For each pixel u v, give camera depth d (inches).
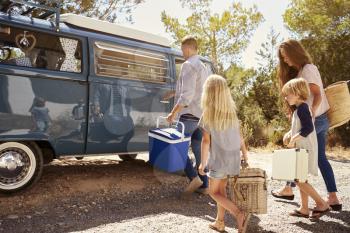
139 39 228.4
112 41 209.2
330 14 650.8
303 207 165.9
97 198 184.5
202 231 142.6
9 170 170.1
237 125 139.6
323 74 586.9
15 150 172.1
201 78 191.2
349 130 541.3
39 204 169.5
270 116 643.5
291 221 159.2
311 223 156.6
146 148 223.5
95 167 240.1
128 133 212.2
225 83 139.3
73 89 187.8
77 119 188.7
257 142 510.0
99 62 201.0
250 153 411.2
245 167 146.5
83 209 167.5
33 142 176.2
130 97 213.3
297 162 147.3
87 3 462.6
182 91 186.4
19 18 177.2
